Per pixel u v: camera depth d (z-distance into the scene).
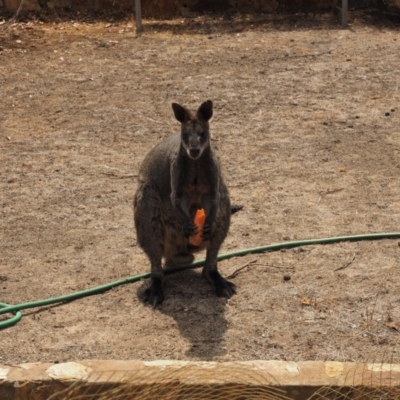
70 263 10.23
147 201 9.35
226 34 20.30
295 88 16.58
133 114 15.60
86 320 8.85
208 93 16.48
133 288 9.54
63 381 7.06
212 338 8.36
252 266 9.96
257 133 14.52
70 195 12.31
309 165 13.12
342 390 6.96
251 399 6.92
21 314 8.95
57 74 17.88
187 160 8.87
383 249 10.29
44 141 14.51
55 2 21.80
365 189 12.17
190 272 9.97
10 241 10.88
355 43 19.23
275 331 8.45
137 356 8.08
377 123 14.77
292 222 11.17
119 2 21.89
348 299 9.06
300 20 21.25
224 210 9.36
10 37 20.03
